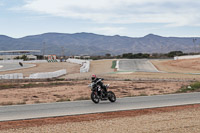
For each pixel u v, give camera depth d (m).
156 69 66.06
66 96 21.36
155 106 14.89
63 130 9.70
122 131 9.56
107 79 39.38
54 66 81.62
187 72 57.72
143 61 96.62
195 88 25.69
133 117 12.04
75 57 158.12
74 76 46.59
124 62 90.81
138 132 9.45
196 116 12.20
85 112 13.12
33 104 16.11
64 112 13.19
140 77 44.28
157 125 10.48
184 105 15.28
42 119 11.65
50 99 19.55
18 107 14.95
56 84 31.67
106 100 17.59
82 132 9.42
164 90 25.78
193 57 101.31
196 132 9.51
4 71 63.72
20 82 34.72
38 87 28.44
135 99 18.03
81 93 23.38
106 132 9.42
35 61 115.50
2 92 23.94
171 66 75.56
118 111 13.48
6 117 12.01
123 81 36.44
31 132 9.41
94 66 77.25
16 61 115.12
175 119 11.59
